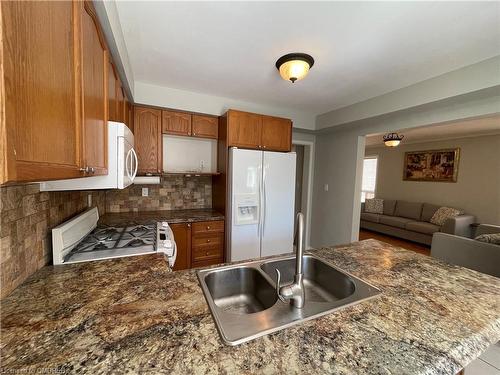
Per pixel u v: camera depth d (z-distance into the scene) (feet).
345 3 4.18
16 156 1.57
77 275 3.53
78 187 3.88
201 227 8.71
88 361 1.87
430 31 4.92
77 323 2.36
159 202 9.85
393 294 3.11
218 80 7.84
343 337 2.24
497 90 6.10
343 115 10.27
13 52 1.53
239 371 1.81
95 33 3.44
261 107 10.40
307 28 4.95
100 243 5.06
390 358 1.98
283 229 9.87
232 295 3.99
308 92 8.64
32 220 3.51
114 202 9.14
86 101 2.98
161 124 8.85
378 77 7.19
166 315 2.51
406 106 7.81
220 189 9.66
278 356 1.97
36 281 3.31
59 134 2.25
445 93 6.77
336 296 3.94
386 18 4.55
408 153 18.16
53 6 2.14
